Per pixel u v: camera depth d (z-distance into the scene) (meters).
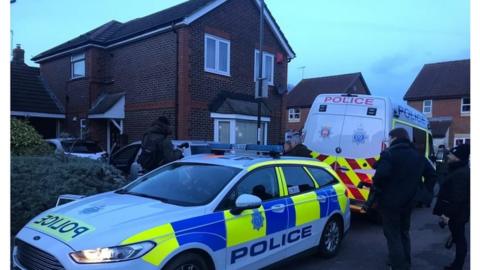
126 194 4.54
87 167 6.68
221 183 4.25
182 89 13.29
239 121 14.73
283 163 5.05
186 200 4.13
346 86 39.56
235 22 15.18
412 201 4.84
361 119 7.73
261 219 4.27
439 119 34.00
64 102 18.00
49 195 5.72
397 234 4.82
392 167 4.78
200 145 9.13
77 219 3.61
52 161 6.89
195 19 13.48
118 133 16.17
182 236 3.49
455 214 5.06
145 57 14.74
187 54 13.41
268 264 4.39
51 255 3.21
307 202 5.03
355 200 7.50
